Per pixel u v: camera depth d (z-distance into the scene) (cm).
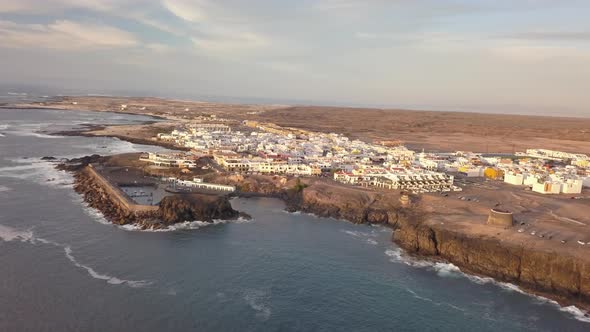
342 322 11944
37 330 10738
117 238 16788
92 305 11981
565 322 12269
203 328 11294
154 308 12044
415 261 16012
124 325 11175
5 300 11938
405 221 19150
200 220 19325
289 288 13625
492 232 16925
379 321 12075
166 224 18450
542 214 19788
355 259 16025
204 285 13475
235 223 19412
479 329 11850
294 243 17338
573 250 15038
